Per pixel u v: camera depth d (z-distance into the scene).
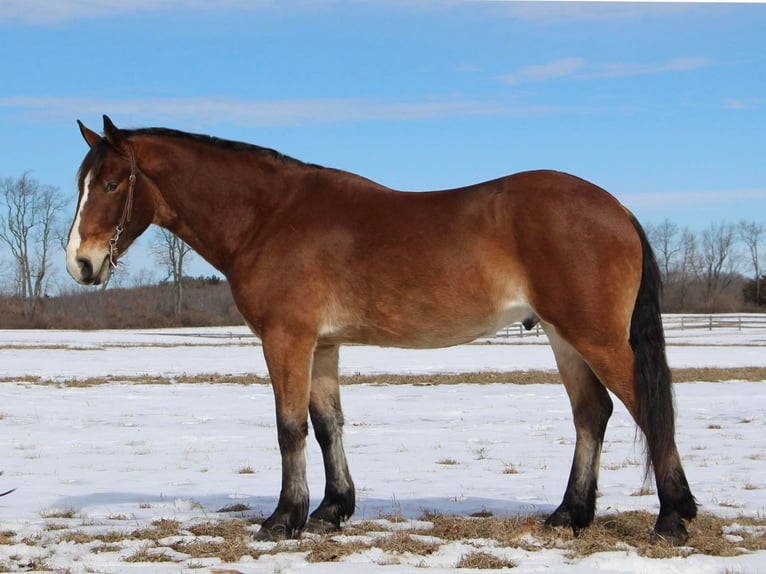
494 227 5.73
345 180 6.30
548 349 36.34
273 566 5.28
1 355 32.25
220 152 6.52
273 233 6.21
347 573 5.07
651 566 5.11
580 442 6.01
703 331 53.44
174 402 17.23
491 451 10.79
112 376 23.09
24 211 75.94
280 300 6.06
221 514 6.98
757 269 101.62
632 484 8.35
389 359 30.31
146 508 7.29
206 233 6.49
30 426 13.61
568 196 5.64
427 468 9.48
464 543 5.75
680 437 11.87
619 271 5.57
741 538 5.84
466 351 35.03
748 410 15.36
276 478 9.01
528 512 6.91
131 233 6.60
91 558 5.53
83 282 6.42
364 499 7.65
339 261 6.00
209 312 73.94
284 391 6.04
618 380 5.57
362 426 13.47
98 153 6.46
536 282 5.63
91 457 10.51
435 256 5.80
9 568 5.30
